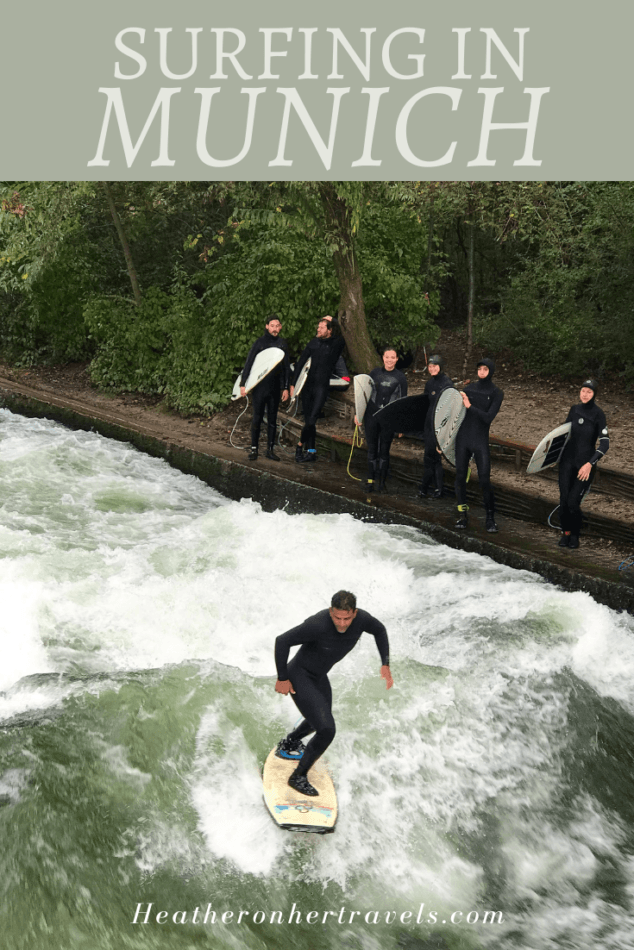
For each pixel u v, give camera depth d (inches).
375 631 189.5
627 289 522.0
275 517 367.9
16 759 195.6
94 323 578.9
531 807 207.8
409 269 563.2
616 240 517.7
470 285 574.2
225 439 477.7
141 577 306.5
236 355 515.8
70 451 468.8
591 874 191.8
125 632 267.1
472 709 232.5
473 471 376.5
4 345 695.1
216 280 545.6
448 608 289.9
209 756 206.2
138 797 191.6
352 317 493.7
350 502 376.5
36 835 176.6
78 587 292.5
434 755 216.7
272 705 226.4
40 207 536.4
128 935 159.3
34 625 265.6
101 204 613.9
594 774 220.8
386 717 225.3
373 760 211.6
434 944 167.9
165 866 175.9
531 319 562.9
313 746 187.3
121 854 176.6
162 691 225.3
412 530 353.1
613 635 267.9
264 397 418.6
